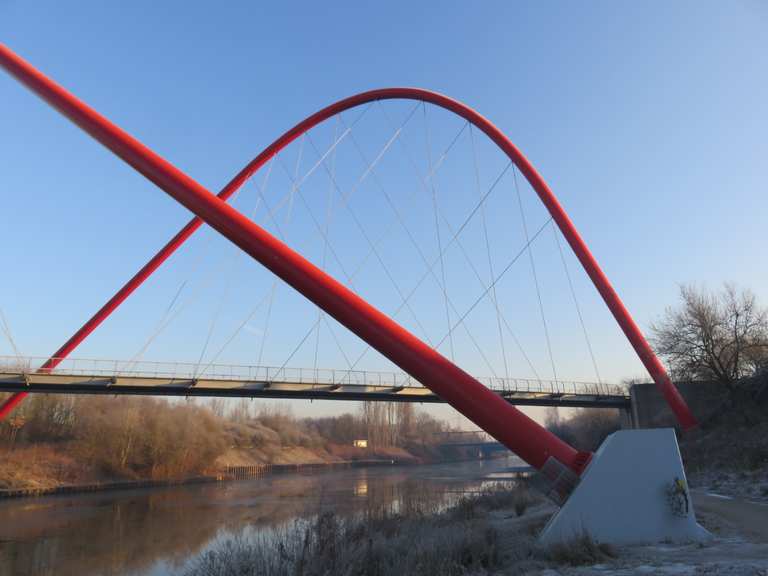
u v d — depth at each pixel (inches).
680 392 2047.2
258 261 693.9
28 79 903.1
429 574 402.6
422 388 2130.9
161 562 1016.9
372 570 409.7
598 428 3540.8
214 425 3809.1
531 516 840.9
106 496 2287.2
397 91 2011.6
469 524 653.3
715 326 1972.2
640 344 1924.2
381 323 644.1
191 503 2004.2
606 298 1943.9
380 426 6747.1
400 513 958.4
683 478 529.0
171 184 744.3
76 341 2137.1
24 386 1641.2
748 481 1056.8
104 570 964.0
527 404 2393.0
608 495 526.6
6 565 1017.5
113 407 3287.4
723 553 435.8
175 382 1790.1
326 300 657.6
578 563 434.9
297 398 2032.5
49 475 2613.2
